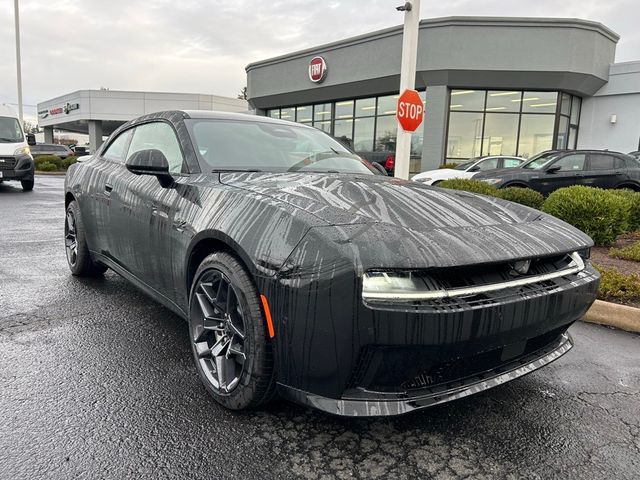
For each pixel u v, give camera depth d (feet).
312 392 6.45
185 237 8.55
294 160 10.91
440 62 56.08
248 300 7.05
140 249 10.50
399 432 7.41
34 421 7.30
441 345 5.98
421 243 6.31
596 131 62.90
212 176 9.22
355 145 68.90
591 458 6.92
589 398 8.70
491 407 8.29
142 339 10.61
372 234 6.31
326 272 6.03
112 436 7.00
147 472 6.26
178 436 7.06
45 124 159.84
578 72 55.52
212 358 8.28
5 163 43.78
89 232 13.85
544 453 7.00
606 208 21.95
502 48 54.85
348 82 64.75
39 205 35.22
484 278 6.52
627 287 13.96
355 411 6.13
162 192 9.77
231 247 7.39
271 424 7.45
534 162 35.55
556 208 22.80
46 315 12.00
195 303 8.43
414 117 27.99
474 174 35.73
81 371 9.02
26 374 8.82
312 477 6.30
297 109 76.84
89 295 13.71
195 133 10.48
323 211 6.89
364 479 6.30
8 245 20.76
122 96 126.52
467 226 7.30
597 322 12.96
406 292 5.91
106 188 12.35
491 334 6.33
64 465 6.32
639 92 58.80
